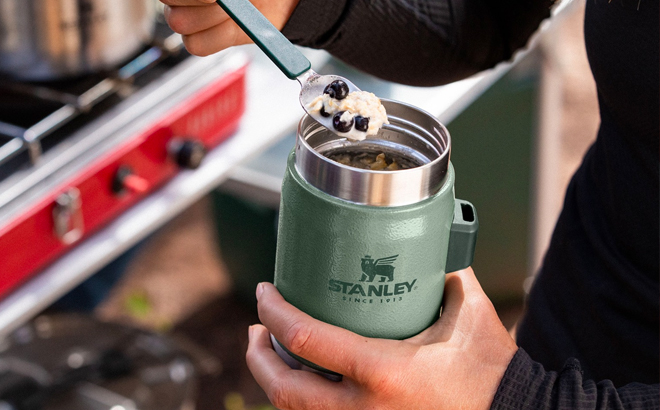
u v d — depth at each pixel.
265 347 0.84
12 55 1.33
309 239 0.72
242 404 2.51
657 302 1.01
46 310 2.11
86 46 1.36
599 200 1.10
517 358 0.79
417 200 0.71
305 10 0.96
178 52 1.61
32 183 1.29
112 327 1.98
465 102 1.94
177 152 1.52
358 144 0.81
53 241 1.35
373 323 0.75
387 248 0.71
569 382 0.79
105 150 1.41
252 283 2.71
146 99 1.49
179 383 1.85
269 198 1.97
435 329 0.80
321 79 0.77
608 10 0.93
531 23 1.15
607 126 1.03
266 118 1.74
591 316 1.12
